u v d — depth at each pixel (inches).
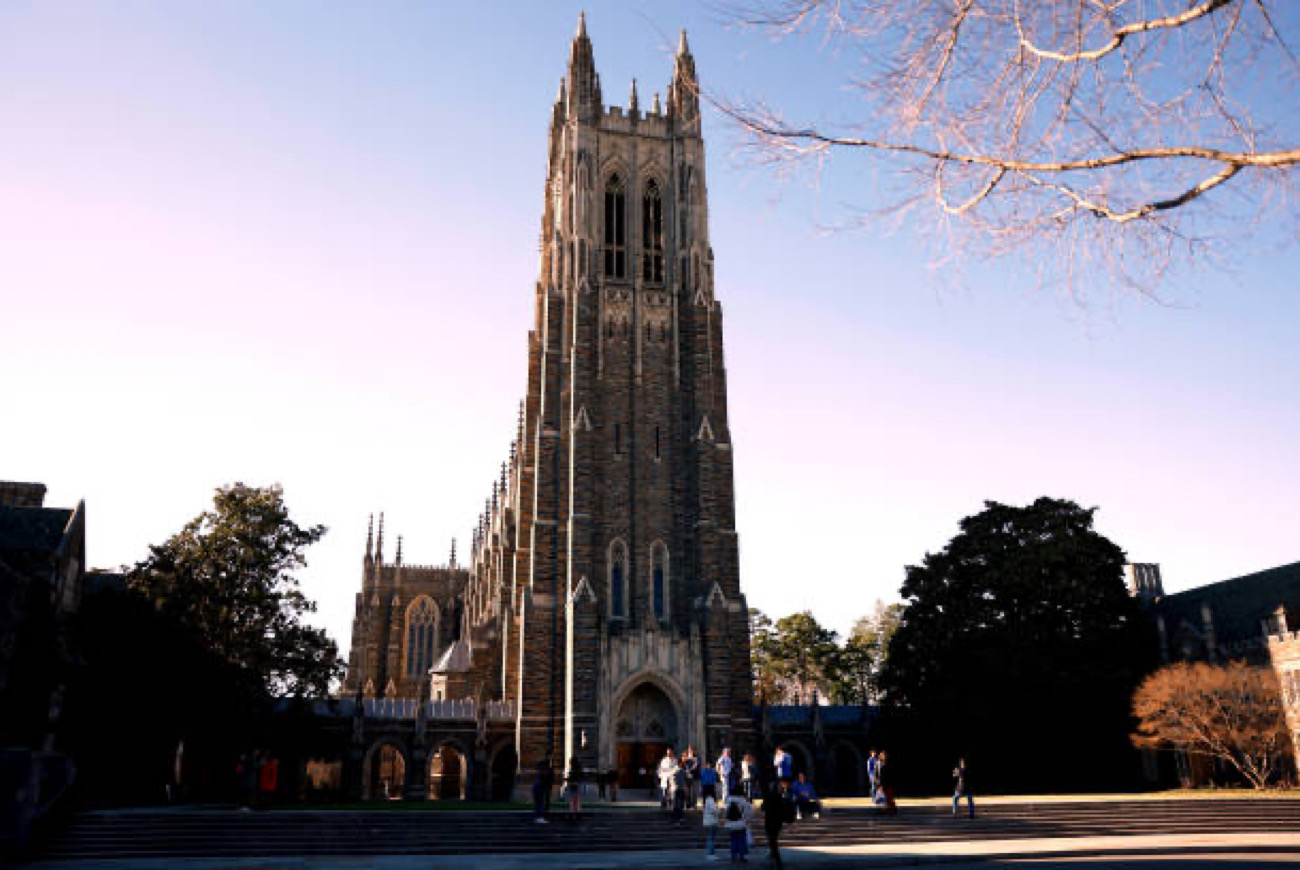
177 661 1966.0
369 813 1456.7
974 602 2677.2
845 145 401.1
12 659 1606.8
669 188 3292.3
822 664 4633.4
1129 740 2556.6
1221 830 1595.7
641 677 2586.1
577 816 1505.9
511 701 2938.0
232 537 2351.1
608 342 3014.3
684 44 3412.9
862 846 1414.9
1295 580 2682.1
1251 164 345.7
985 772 2544.3
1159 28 353.1
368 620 4773.6
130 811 1497.3
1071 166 382.6
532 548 2748.5
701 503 2839.6
